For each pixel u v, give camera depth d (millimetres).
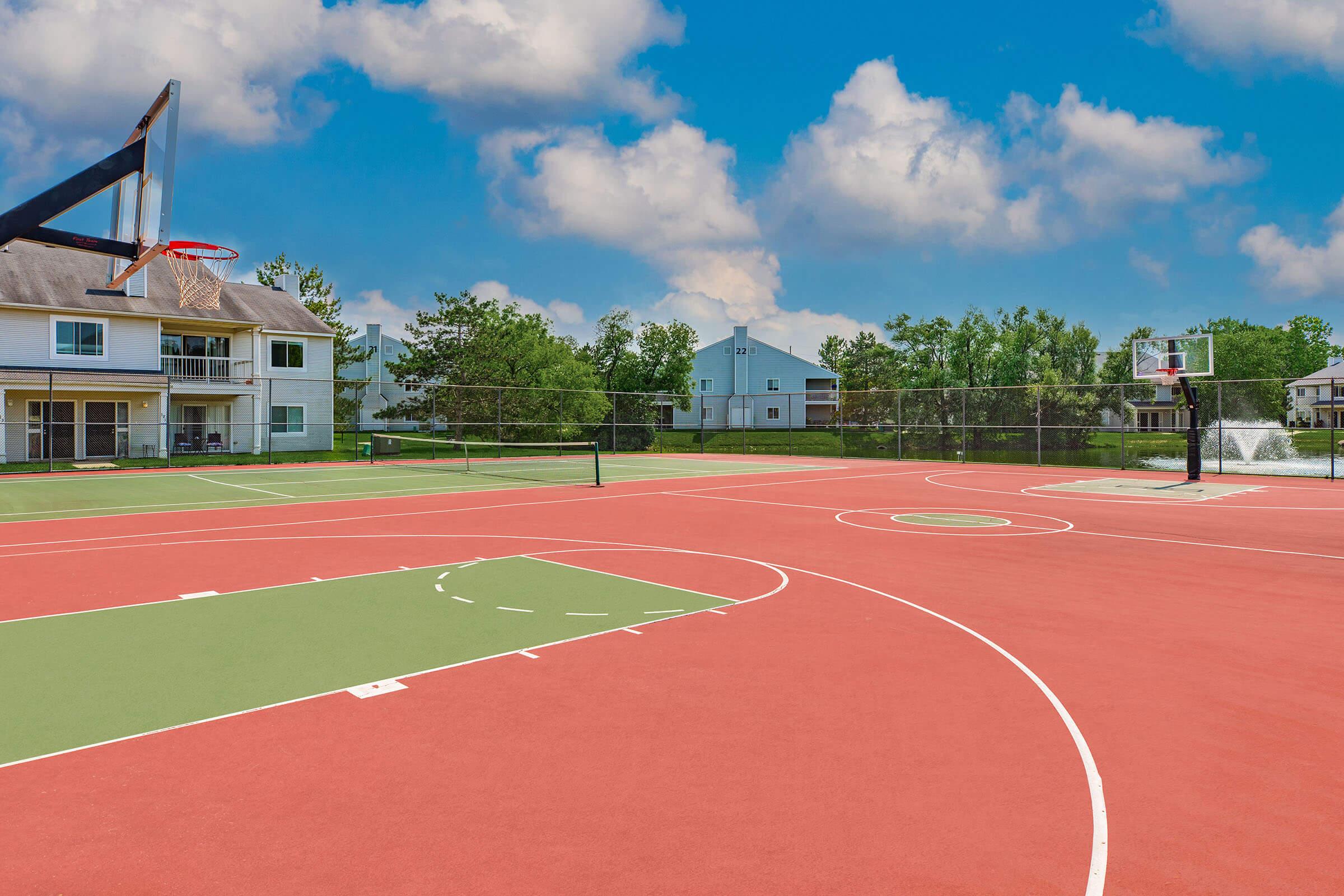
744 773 4531
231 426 34594
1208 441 33188
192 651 6887
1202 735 5105
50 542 12797
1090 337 61469
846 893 3385
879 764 4652
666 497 20250
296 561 11188
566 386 45469
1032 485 24094
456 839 3814
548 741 4961
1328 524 15352
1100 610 8422
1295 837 3875
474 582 9766
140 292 32688
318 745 4910
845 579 10039
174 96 9367
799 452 43938
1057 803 4188
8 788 4324
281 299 38781
